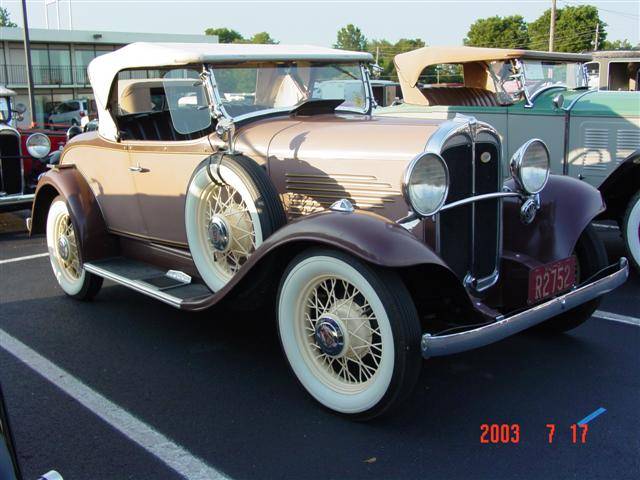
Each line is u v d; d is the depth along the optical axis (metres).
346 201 2.97
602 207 3.74
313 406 3.17
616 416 3.03
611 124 5.80
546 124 6.16
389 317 2.70
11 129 7.55
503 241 3.70
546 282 3.34
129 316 4.52
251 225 3.49
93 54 31.42
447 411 3.10
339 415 3.04
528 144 3.42
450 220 3.23
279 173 3.60
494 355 3.74
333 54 4.20
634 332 4.07
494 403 3.17
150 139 4.49
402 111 6.87
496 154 3.43
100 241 4.61
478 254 3.42
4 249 6.73
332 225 2.81
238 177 3.36
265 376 3.52
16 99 29.72
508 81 6.36
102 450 2.82
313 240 2.81
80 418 3.10
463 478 2.57
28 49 15.94
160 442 2.87
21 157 7.62
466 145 3.26
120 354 3.85
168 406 3.20
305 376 3.14
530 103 6.21
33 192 7.85
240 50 3.96
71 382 3.48
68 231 4.84
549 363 3.62
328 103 4.04
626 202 5.30
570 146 6.06
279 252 3.08
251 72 3.88
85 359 3.78
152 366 3.68
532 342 3.93
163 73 4.03
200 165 3.59
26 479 2.61
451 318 3.21
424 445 2.81
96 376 3.55
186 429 2.98
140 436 2.93
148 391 3.37
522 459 2.70
